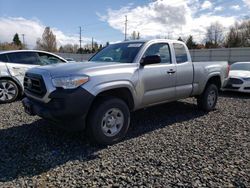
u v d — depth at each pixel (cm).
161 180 322
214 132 509
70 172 342
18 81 783
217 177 329
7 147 421
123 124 450
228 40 6381
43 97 411
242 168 354
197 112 670
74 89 390
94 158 386
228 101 854
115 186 309
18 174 335
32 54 823
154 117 616
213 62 674
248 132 511
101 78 415
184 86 577
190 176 331
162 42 544
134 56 489
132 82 456
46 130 504
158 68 510
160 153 404
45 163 367
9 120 570
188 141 457
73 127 409
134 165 362
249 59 3672
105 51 570
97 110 414
